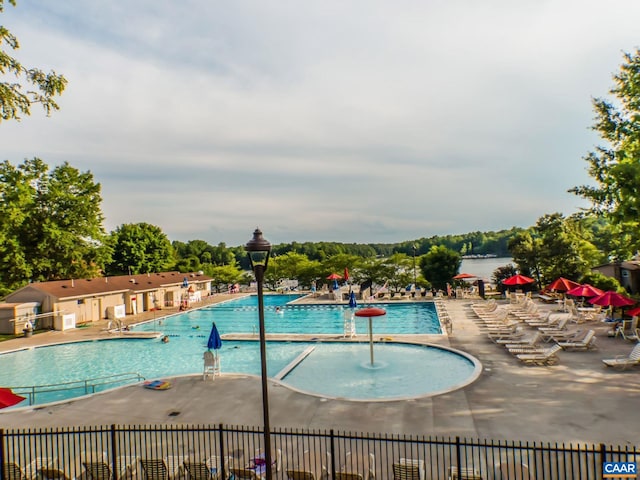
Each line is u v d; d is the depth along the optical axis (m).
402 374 20.77
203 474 10.56
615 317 29.50
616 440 11.99
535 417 13.76
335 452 11.97
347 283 61.72
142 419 15.20
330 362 23.47
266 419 9.61
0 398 10.55
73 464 11.96
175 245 130.12
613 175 21.11
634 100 24.53
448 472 10.05
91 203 54.75
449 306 41.03
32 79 16.39
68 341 31.94
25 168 50.91
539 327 27.91
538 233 55.38
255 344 29.64
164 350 29.59
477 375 18.38
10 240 47.06
